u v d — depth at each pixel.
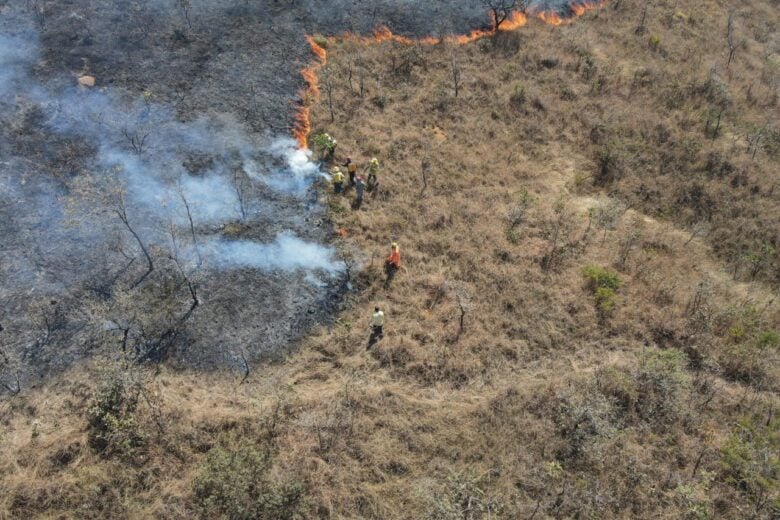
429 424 18.31
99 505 15.50
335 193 25.50
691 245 26.05
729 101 33.97
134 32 29.31
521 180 28.00
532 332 21.44
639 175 29.05
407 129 29.22
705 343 21.48
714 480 17.31
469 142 29.27
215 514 15.43
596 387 19.31
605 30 38.50
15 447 16.41
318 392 18.98
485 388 19.73
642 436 18.38
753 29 42.75
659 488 17.02
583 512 16.25
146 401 17.67
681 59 37.06
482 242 24.48
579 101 32.62
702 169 29.61
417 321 21.44
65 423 17.14
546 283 23.20
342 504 16.20
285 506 15.66
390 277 22.86
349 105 29.58
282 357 19.95
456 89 31.64
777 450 18.22
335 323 21.27
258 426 17.62
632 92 33.78
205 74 28.62
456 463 17.44
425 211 25.50
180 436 17.09
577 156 29.69
